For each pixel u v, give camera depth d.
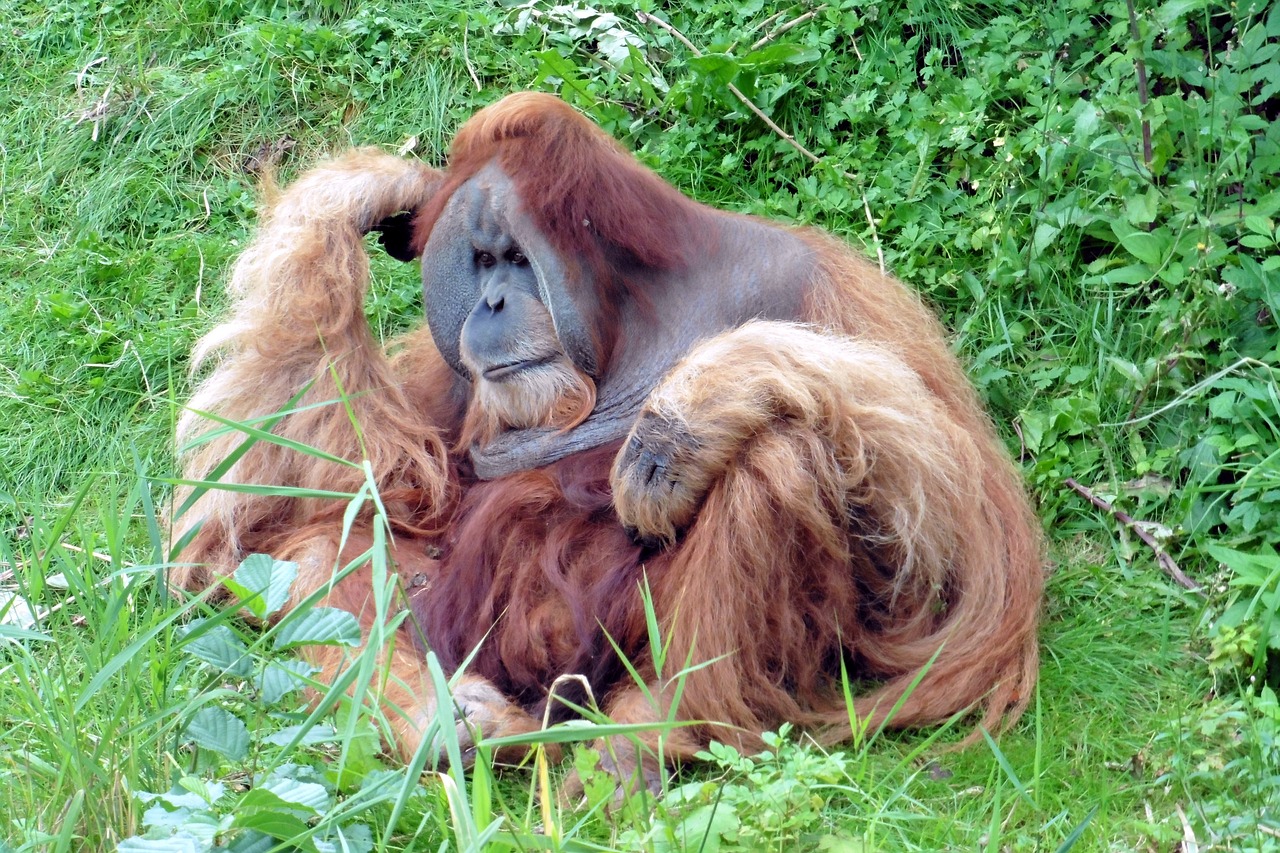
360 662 5.75
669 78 12.74
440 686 5.43
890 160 11.51
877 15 12.32
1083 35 11.31
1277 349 8.82
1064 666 7.84
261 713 6.71
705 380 7.15
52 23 14.52
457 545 8.03
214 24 14.26
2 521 9.97
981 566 7.59
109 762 6.47
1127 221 9.80
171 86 13.64
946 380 8.39
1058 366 10.02
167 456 10.58
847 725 7.33
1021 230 10.51
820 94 12.06
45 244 12.81
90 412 11.17
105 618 6.82
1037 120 10.88
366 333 8.77
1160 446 9.32
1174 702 7.52
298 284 8.60
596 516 7.82
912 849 6.25
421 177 9.09
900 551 7.48
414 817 6.41
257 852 5.75
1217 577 8.12
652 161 11.79
